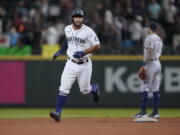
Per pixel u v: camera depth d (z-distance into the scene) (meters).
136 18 58.47
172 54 52.69
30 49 53.09
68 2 61.25
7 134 31.09
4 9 59.69
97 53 52.75
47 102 52.66
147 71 40.12
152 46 39.16
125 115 45.81
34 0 60.62
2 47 53.03
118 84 52.62
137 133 31.67
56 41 57.19
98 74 52.47
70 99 52.59
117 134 31.17
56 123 37.28
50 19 58.91
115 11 59.47
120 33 57.81
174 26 59.19
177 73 52.53
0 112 49.12
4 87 52.69
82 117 42.75
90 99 52.72
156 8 60.03
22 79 52.69
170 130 33.22
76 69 33.97
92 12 62.03
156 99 40.91
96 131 32.44
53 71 52.50
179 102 52.66
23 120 39.84
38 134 31.02
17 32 56.62
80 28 33.59
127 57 52.53
